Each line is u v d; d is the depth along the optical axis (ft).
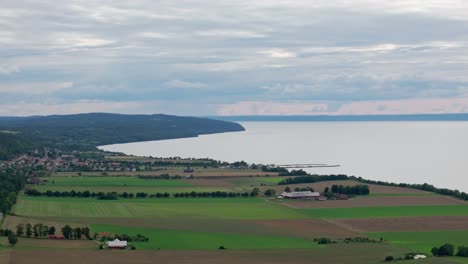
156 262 551.18
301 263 552.82
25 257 559.79
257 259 568.00
